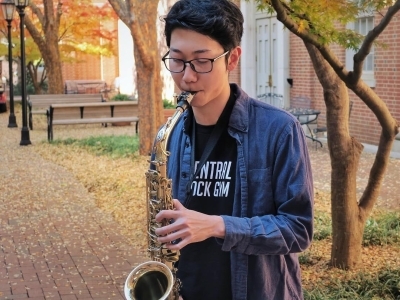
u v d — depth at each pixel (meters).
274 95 14.79
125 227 7.24
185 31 2.10
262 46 15.59
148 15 10.97
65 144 13.81
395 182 8.83
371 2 4.36
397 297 4.65
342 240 5.26
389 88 11.37
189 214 2.03
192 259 2.33
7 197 8.86
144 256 6.20
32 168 11.12
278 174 2.21
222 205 2.29
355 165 5.12
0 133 16.56
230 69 2.25
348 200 5.18
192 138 2.38
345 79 4.47
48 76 21.12
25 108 14.12
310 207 2.18
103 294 5.20
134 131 16.48
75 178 10.11
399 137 10.93
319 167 10.36
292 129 2.23
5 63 30.98
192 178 2.32
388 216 6.85
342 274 5.15
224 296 2.30
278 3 3.75
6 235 6.95
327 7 3.95
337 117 4.99
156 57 11.31
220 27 2.09
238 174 2.26
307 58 13.64
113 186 9.32
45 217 7.73
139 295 2.21
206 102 2.19
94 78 32.31
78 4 21.73
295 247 2.15
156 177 2.30
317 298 4.56
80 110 15.16
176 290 2.27
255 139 2.25
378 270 5.21
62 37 22.73
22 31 14.17
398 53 11.07
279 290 2.29
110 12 22.36
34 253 6.29
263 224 2.11
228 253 2.29
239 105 2.28
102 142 13.63
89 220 7.58
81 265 5.91
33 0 22.53
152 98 11.44
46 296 5.14
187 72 2.11
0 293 5.21
